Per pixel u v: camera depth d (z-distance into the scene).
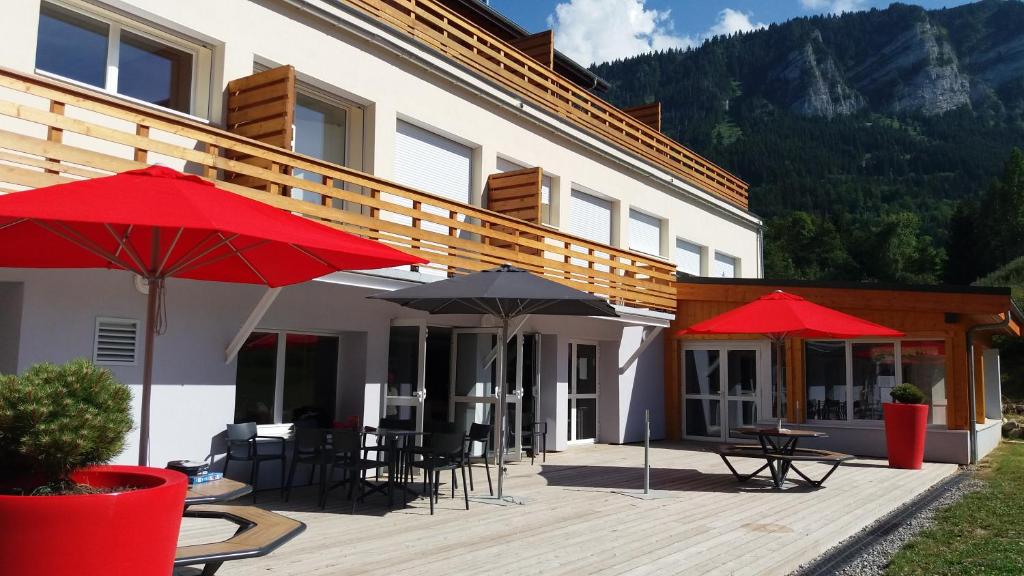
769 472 12.58
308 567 5.93
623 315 15.22
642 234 19.08
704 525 7.95
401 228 10.15
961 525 8.16
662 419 17.95
